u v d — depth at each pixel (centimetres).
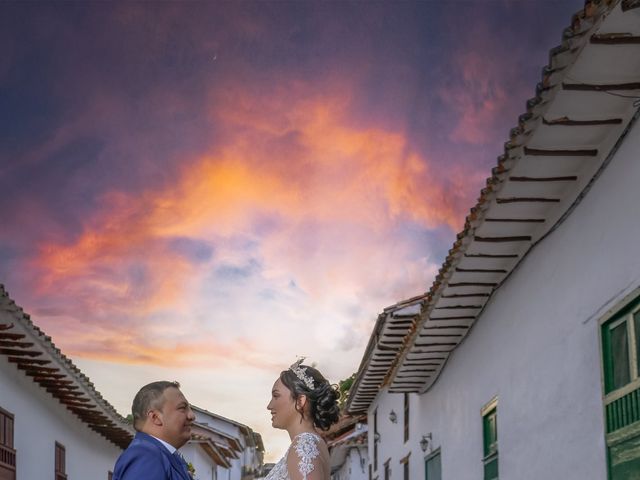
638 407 551
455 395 1113
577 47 487
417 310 1241
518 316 814
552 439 721
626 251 565
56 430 1427
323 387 374
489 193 677
